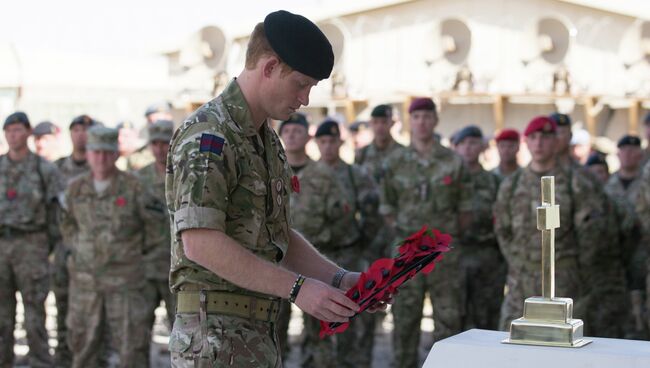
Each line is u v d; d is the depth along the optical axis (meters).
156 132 7.61
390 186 7.66
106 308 7.00
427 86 16.50
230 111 3.05
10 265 7.85
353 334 7.57
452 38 16.03
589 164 9.62
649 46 15.18
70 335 7.07
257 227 3.07
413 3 16.73
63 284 8.24
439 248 2.93
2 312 7.84
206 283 3.05
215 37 15.48
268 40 2.99
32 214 7.89
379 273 2.92
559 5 16.02
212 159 2.95
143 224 7.13
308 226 7.40
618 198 7.60
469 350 2.64
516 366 2.57
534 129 6.55
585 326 6.66
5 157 7.99
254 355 3.08
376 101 16.47
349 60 17.02
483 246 8.34
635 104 15.48
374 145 9.60
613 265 7.36
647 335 8.00
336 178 7.50
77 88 18.53
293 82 3.00
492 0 16.23
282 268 2.96
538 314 2.70
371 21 17.00
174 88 16.48
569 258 6.57
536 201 6.58
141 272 7.08
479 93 15.75
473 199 7.85
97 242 6.96
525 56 15.70
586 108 15.77
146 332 7.06
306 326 7.37
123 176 7.04
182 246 3.05
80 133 9.08
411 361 7.42
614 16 15.73
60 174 8.10
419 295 7.37
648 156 9.39
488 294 8.36
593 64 15.82
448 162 7.53
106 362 7.99
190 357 3.05
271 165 3.14
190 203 2.92
